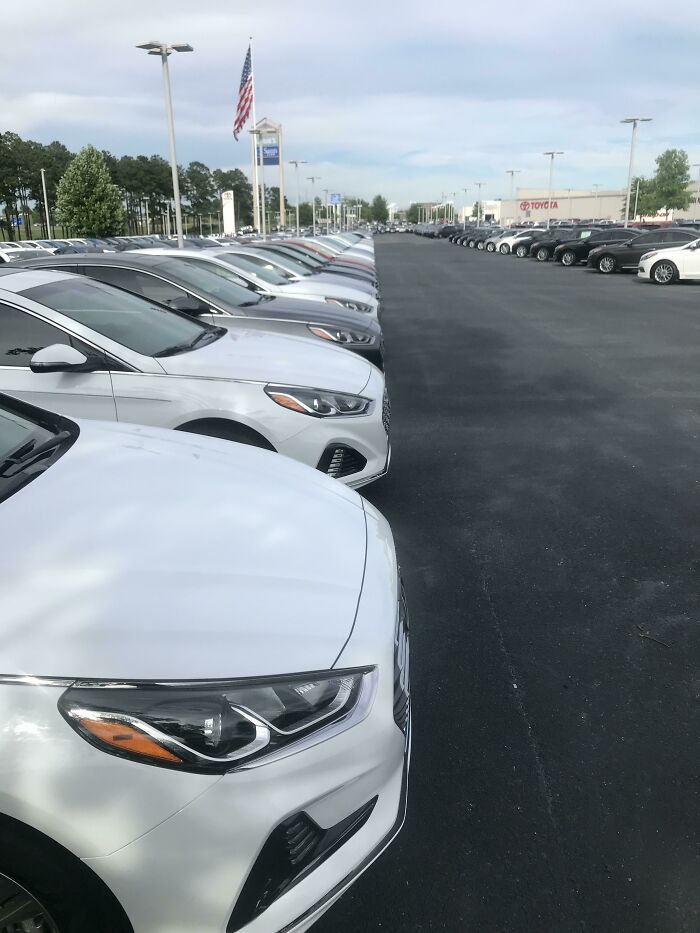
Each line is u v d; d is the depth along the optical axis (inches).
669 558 156.9
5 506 80.7
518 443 242.2
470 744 102.1
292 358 173.8
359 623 72.0
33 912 57.0
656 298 692.1
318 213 5580.7
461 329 511.5
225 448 110.2
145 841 55.8
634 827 87.8
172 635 63.3
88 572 69.2
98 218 1845.5
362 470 164.1
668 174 3565.5
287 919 60.7
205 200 4330.7
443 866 82.7
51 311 159.0
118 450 101.0
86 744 56.1
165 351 163.5
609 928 75.2
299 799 60.5
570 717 107.7
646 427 259.0
